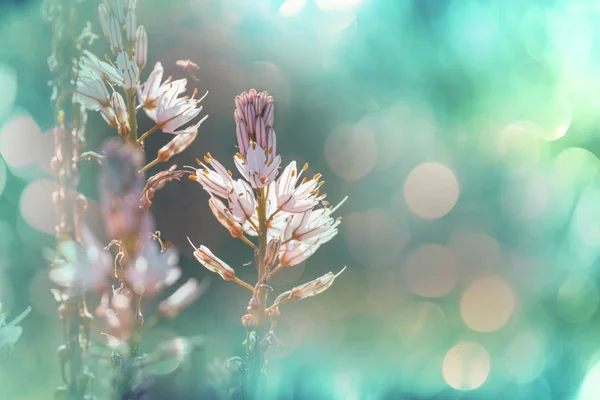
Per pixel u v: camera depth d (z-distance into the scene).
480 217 1.62
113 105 0.56
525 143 1.42
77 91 0.55
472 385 0.99
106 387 0.54
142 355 0.53
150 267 0.52
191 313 1.07
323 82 1.40
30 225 1.19
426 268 1.69
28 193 1.19
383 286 1.65
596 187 1.38
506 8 1.31
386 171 1.69
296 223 0.57
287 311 1.40
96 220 0.84
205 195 1.24
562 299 1.31
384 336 1.29
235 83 1.28
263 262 0.57
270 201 0.58
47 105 1.20
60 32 0.56
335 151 1.61
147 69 1.19
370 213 1.75
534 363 1.08
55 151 0.55
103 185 0.50
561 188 1.41
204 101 1.26
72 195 0.54
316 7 1.28
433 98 1.42
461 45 1.33
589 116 1.34
